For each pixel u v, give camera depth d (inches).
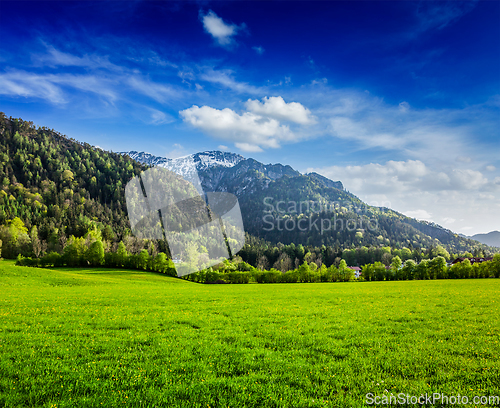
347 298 1198.9
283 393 276.1
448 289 1636.3
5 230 4156.0
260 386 288.7
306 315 739.4
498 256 3284.9
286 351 419.2
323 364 358.6
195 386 286.4
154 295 1295.5
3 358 366.3
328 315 735.1
